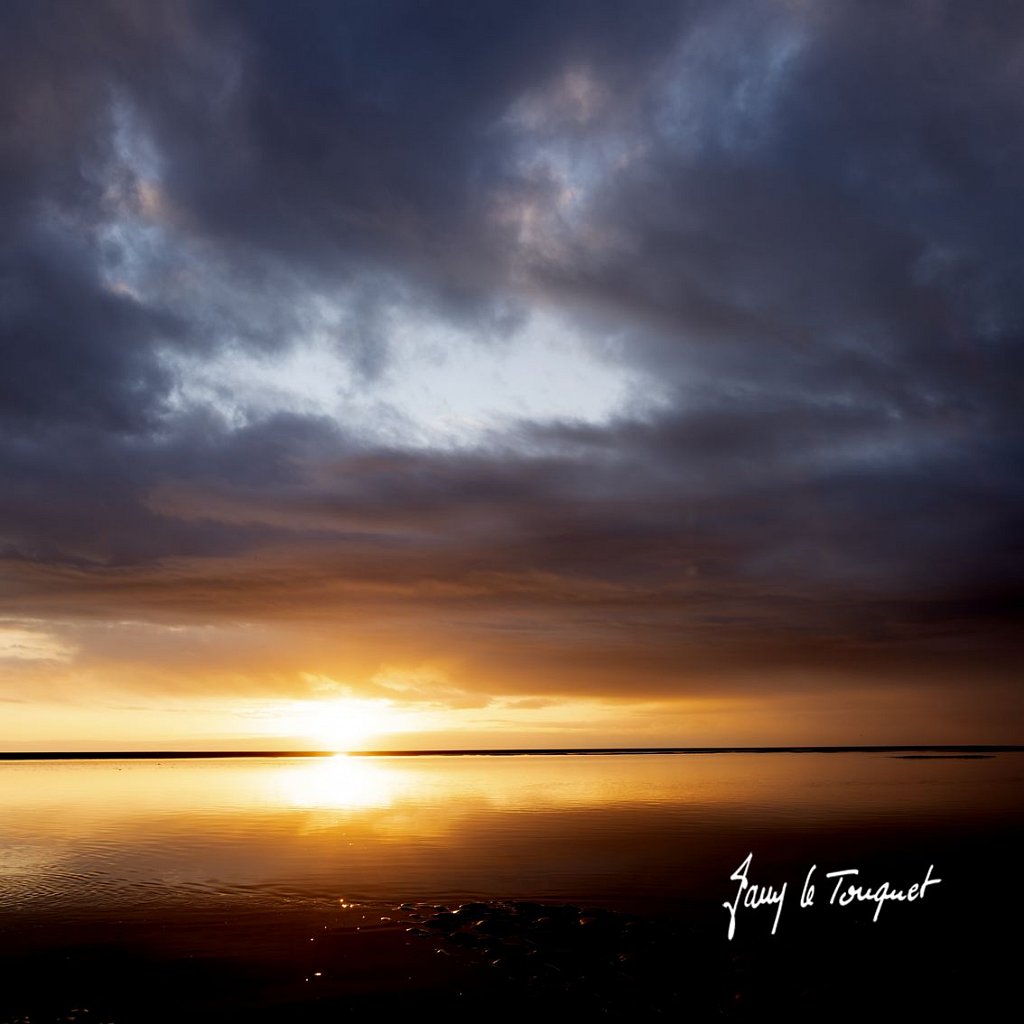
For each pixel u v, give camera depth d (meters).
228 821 44.97
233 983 17.66
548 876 28.50
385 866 30.41
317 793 65.69
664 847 34.56
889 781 78.94
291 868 30.06
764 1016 15.94
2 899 25.28
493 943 20.25
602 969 18.48
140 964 18.86
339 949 19.91
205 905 24.38
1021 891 26.25
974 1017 15.96
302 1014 15.97
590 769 114.88
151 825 43.22
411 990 17.20
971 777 85.50
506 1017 15.81
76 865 30.84
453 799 59.59
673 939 20.75
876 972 18.44
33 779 85.38
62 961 19.11
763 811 49.19
